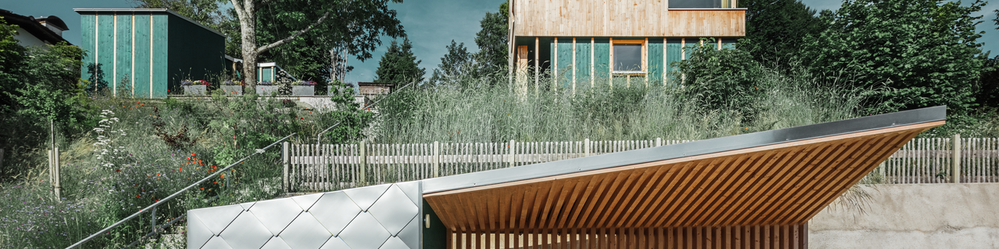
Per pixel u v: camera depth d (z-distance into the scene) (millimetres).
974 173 6598
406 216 2664
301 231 2697
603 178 2912
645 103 8516
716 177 3064
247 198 5570
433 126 7539
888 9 8711
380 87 11719
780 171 3025
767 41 17703
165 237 4613
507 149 6531
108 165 5676
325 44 17531
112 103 9484
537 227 3662
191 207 5137
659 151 2680
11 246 4102
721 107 8398
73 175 6184
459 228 3688
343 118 7660
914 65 8195
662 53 12180
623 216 3555
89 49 13211
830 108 8227
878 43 8680
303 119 7836
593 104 8508
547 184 2826
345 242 2672
